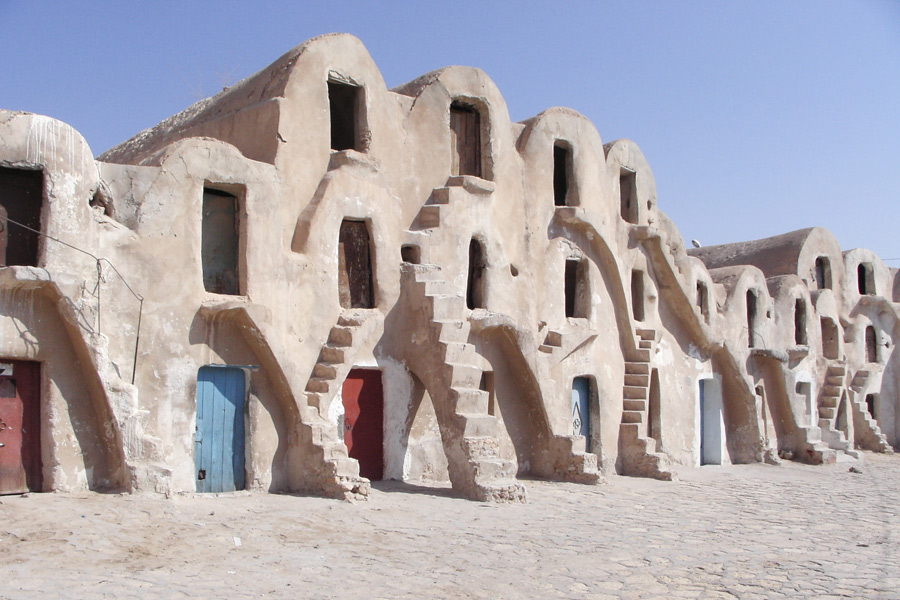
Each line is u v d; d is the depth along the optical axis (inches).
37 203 474.3
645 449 804.0
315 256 591.2
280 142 584.7
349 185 616.1
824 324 1215.6
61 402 478.6
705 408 987.9
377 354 622.5
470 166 729.0
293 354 571.8
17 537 389.7
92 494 474.3
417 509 531.2
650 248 895.1
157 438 496.1
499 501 577.3
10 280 449.4
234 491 547.5
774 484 790.5
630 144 892.6
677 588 386.9
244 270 554.3
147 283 511.5
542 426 725.9
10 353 461.1
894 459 1134.4
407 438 642.8
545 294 763.4
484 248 709.3
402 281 642.8
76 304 471.2
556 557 435.2
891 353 1300.4
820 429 1092.5
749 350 1032.8
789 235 1266.0
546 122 784.9
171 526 434.9
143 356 507.8
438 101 694.5
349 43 633.6
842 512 622.2
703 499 668.1
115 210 509.0
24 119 465.1
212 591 344.5
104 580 346.6
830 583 401.7
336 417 595.5
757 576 412.2
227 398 552.1
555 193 839.7
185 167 532.1
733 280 1044.5
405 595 357.4
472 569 403.5
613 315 834.2
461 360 622.5
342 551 420.8
